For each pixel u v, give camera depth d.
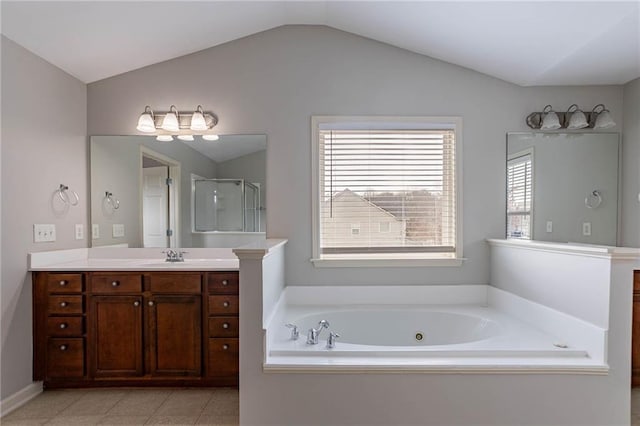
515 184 3.00
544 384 1.88
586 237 2.99
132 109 2.94
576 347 2.03
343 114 2.96
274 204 2.96
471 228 3.01
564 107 2.99
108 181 2.95
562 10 2.01
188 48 2.86
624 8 1.93
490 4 2.10
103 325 2.43
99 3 2.16
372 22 2.69
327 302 2.99
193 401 2.29
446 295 3.01
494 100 2.99
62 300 2.42
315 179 2.96
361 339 2.79
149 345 2.43
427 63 2.97
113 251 2.96
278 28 2.95
